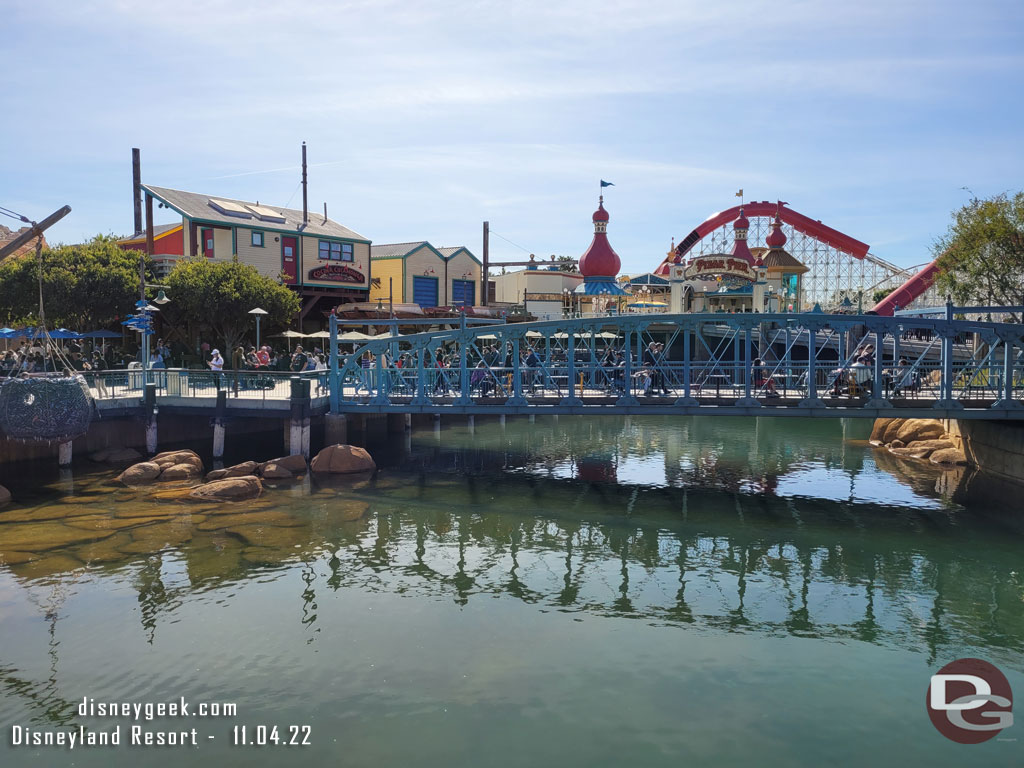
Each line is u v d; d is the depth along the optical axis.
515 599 18.05
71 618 16.22
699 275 59.38
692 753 11.61
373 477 31.52
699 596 18.45
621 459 37.16
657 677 14.15
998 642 15.91
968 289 39.69
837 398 28.69
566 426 50.66
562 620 16.83
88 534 21.88
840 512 26.27
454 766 11.20
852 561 21.09
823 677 14.27
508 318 65.44
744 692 13.62
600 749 11.69
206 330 50.75
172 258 49.28
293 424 32.16
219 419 32.97
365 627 16.14
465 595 18.22
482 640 15.65
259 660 14.48
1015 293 38.66
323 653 14.84
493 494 28.86
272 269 55.69
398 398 33.53
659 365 32.00
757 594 18.62
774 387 32.62
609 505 27.36
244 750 11.58
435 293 67.88
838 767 11.30
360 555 20.97
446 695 13.31
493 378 34.47
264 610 16.88
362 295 63.41
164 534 22.12
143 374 33.44
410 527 24.03
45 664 14.21
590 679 14.02
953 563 20.89
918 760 11.53
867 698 13.47
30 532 21.92
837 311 56.91
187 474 29.45
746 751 11.70
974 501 27.59
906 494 28.83
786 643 15.80
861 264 81.88
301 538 22.22
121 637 15.35
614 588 18.94
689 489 30.05
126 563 19.64
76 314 43.88
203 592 17.81
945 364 27.83
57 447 32.28
